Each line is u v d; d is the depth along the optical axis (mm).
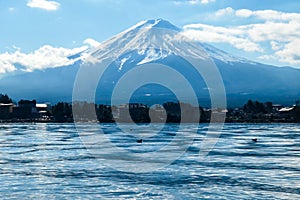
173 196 48250
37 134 154875
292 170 64188
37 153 87500
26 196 48062
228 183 54750
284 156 81375
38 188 51812
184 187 52469
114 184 54031
